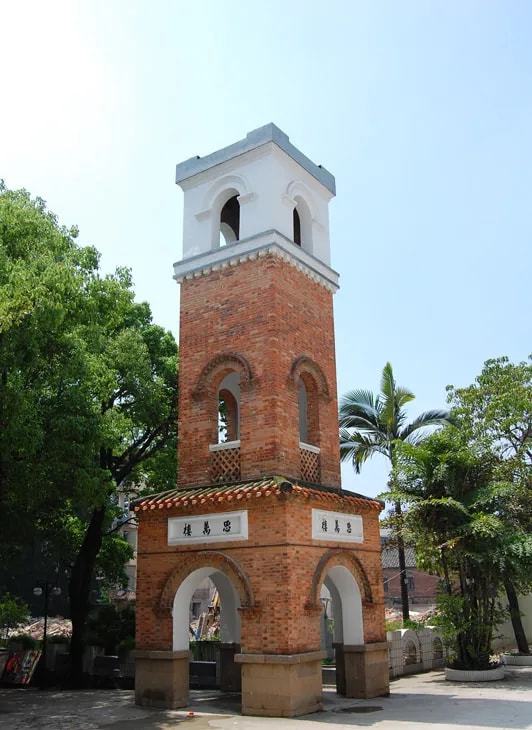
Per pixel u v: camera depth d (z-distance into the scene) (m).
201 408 17.08
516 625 26.03
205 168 18.98
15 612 27.72
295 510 14.63
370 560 17.02
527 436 26.22
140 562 16.16
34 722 14.18
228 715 14.05
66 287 15.63
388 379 29.70
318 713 13.94
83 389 17.50
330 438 17.81
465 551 20.27
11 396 14.23
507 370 28.08
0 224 16.41
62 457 16.48
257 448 15.85
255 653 13.94
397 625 24.02
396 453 22.47
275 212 17.58
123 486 28.09
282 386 16.27
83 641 22.38
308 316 17.97
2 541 21.08
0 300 13.90
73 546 24.22
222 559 14.80
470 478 22.17
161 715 14.29
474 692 17.41
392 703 15.34
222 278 17.70
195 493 15.92
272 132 17.95
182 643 15.45
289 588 13.93
